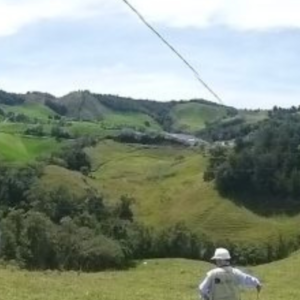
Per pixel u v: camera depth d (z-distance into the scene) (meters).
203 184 109.88
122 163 134.38
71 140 149.25
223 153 111.25
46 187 86.31
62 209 83.56
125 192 110.25
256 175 104.56
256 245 89.81
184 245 85.06
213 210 101.25
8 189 86.62
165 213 102.50
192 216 100.62
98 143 150.62
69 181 96.38
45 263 68.25
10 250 67.31
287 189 102.50
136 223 88.38
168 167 127.06
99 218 85.38
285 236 92.44
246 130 114.12
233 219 98.62
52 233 69.25
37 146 135.25
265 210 100.81
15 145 128.12
